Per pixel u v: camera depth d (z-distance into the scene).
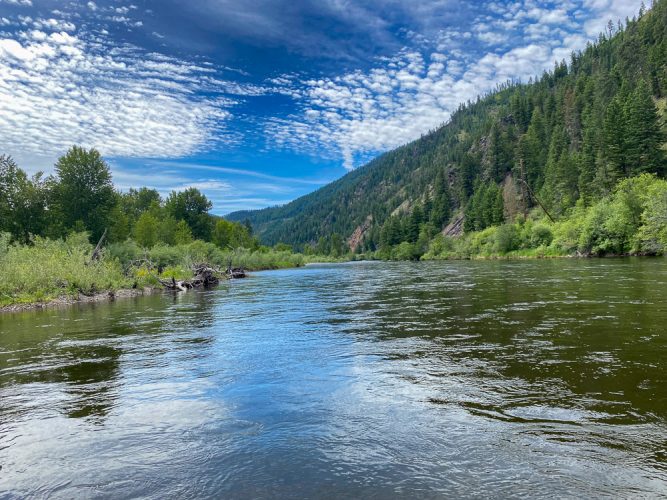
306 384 6.74
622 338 8.97
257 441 4.73
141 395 6.47
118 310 18.16
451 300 17.16
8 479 4.10
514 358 7.71
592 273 28.34
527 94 188.50
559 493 3.54
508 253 85.69
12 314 18.30
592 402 5.47
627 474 3.79
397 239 153.00
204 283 33.59
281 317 14.35
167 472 4.12
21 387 7.01
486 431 4.75
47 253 28.66
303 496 3.61
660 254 51.50
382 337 10.20
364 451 4.41
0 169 48.47
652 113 74.06
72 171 54.00
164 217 85.44
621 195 58.06
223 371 7.66
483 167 157.62
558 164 99.19
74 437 5.01
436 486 3.70
